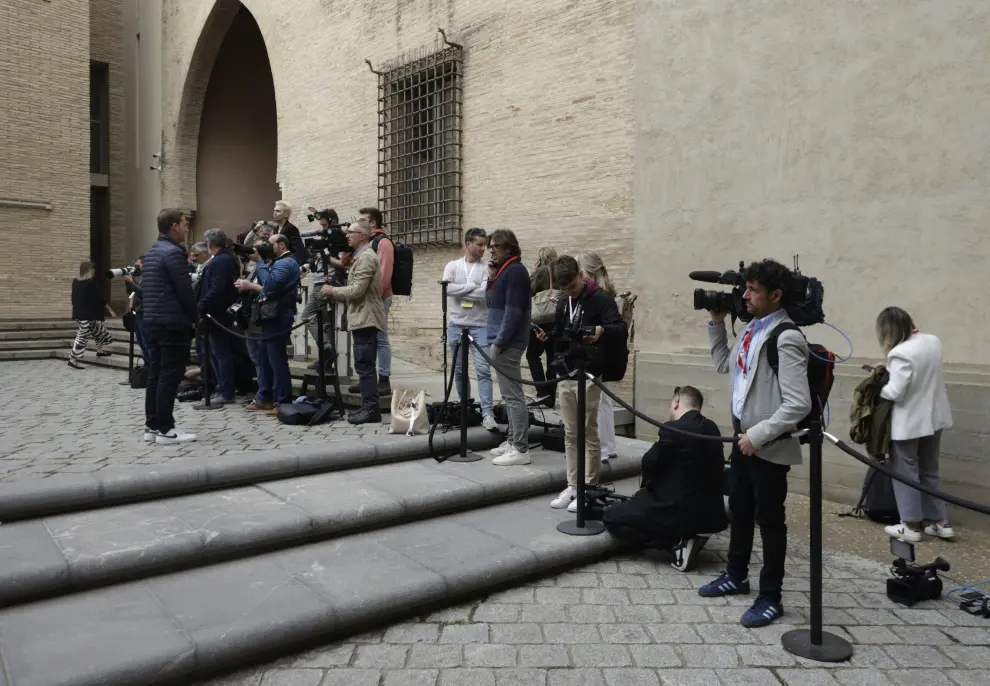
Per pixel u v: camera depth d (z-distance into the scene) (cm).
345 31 1211
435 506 491
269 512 445
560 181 879
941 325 582
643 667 328
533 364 684
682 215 757
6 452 547
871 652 344
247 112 1803
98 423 673
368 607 359
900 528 527
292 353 895
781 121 677
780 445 357
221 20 1570
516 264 550
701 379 715
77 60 1662
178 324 562
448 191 1021
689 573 443
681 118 755
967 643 354
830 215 646
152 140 1822
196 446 573
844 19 633
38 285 1608
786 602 401
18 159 1574
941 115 580
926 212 589
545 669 326
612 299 496
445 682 315
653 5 777
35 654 301
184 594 362
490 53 963
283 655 338
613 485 591
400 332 1107
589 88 845
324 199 1270
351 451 557
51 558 363
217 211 1784
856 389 541
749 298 360
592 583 427
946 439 555
